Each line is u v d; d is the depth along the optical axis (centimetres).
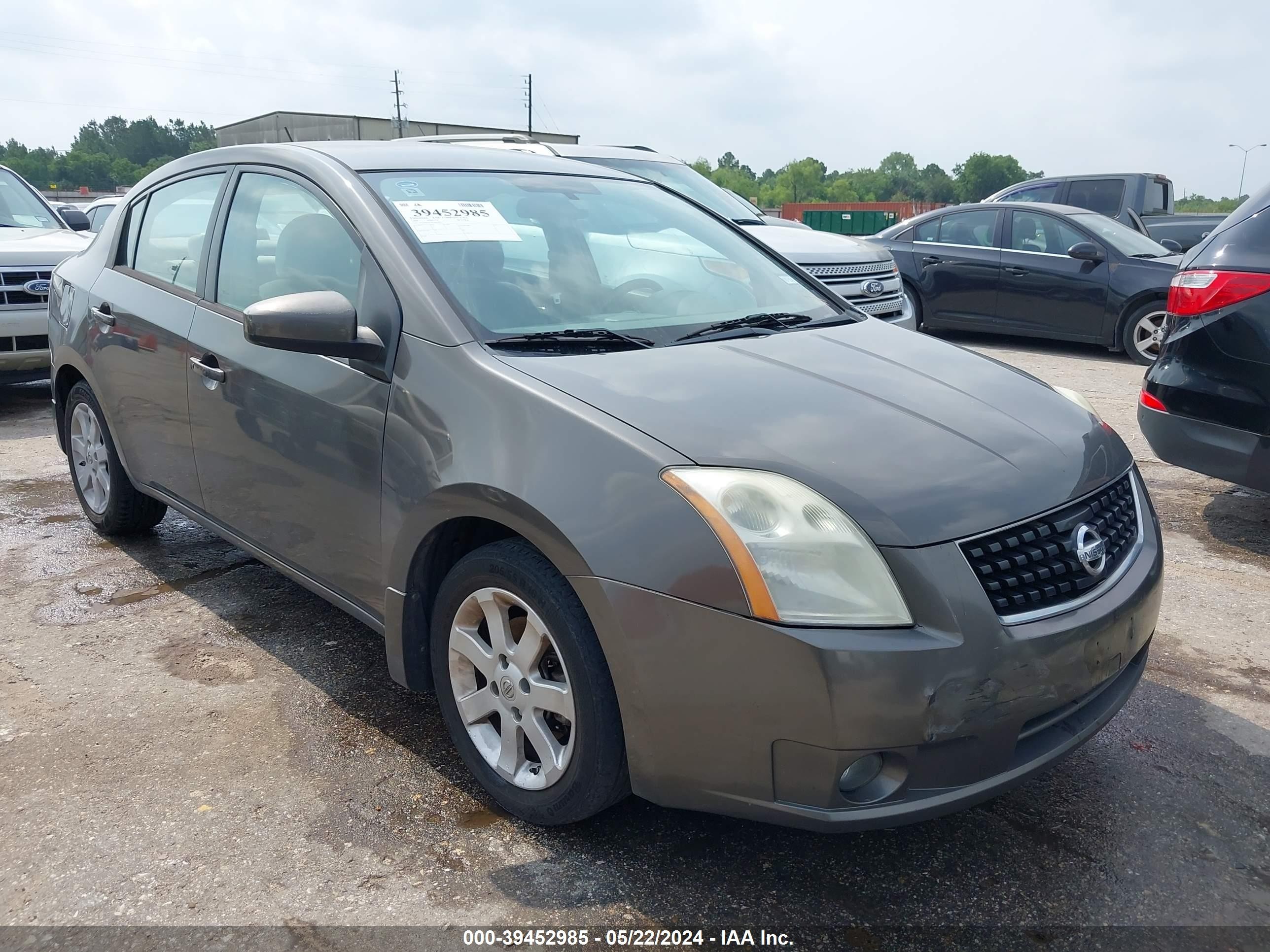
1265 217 396
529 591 221
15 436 628
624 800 251
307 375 279
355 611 281
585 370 237
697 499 199
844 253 729
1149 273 882
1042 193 1373
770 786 198
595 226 315
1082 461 235
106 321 380
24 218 781
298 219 301
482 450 228
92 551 423
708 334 278
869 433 221
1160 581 241
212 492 334
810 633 190
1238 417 399
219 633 345
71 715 289
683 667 198
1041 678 202
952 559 197
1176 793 257
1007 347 1012
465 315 253
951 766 197
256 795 252
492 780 244
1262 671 321
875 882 223
